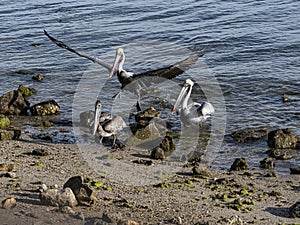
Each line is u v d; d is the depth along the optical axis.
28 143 14.49
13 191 10.26
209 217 9.52
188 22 29.20
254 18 29.16
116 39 27.17
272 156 13.90
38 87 20.81
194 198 10.59
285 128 16.00
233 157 13.95
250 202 10.43
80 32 28.69
